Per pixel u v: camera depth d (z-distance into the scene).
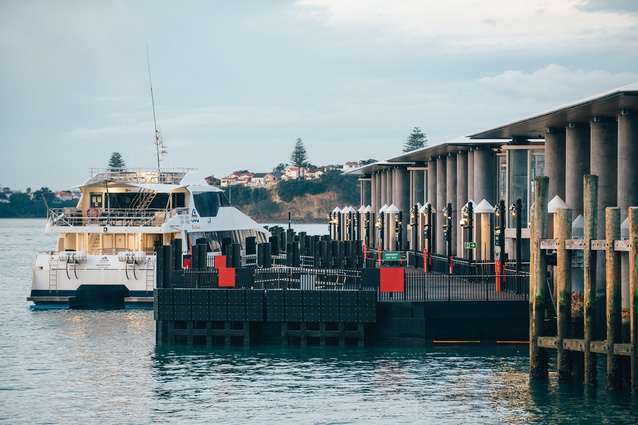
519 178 79.88
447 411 47.03
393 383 52.38
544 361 50.59
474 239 77.38
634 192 58.41
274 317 62.00
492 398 48.88
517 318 61.19
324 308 61.50
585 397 47.72
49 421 47.03
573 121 65.25
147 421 46.59
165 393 51.50
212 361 58.75
